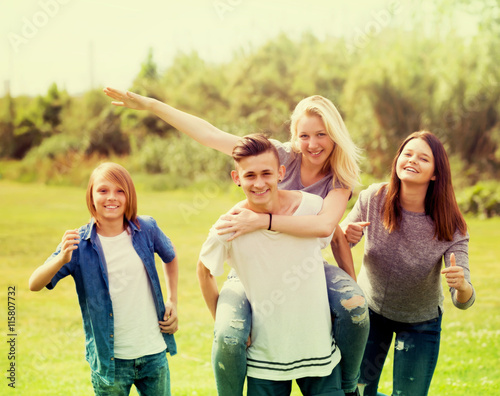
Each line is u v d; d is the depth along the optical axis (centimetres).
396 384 293
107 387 261
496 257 888
